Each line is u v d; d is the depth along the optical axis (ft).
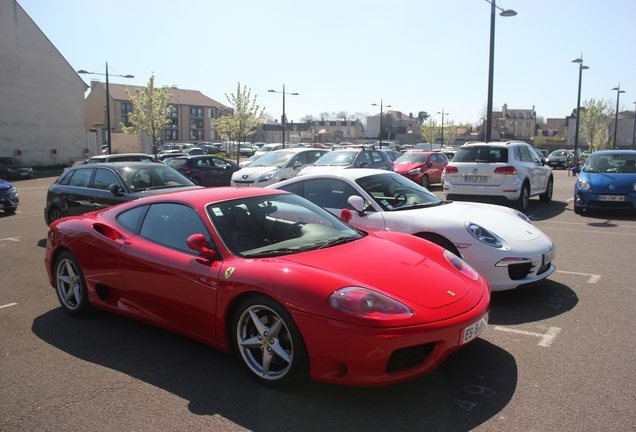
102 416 9.36
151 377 10.97
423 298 9.80
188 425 9.00
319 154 51.37
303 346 9.58
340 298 9.26
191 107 303.27
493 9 50.01
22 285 18.61
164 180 27.20
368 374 9.04
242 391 10.27
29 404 9.83
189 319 11.62
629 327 13.44
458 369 11.07
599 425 8.73
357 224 18.20
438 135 232.73
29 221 36.09
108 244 13.41
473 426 8.80
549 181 42.70
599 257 21.75
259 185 44.29
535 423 8.84
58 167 116.67
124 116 254.47
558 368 11.04
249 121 124.67
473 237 15.56
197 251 11.18
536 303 15.60
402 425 8.89
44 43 115.85
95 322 14.55
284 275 9.94
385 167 49.75
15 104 111.75
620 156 36.65
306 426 8.91
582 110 169.68
